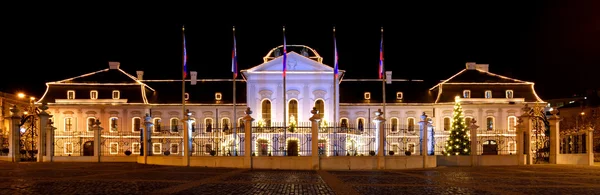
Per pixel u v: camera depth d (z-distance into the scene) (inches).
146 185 772.0
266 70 2544.3
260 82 2541.8
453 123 2080.5
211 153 1465.3
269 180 874.8
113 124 2760.8
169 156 1339.8
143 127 1481.3
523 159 1530.5
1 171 1049.5
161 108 2837.1
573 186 808.3
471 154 1475.1
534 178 956.6
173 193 679.7
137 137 2511.1
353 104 2891.2
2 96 2979.8
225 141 1732.3
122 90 2807.6
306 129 1957.4
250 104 2532.0
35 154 1653.5
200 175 968.9
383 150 1227.2
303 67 2551.7
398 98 2925.7
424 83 3036.4
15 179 852.0
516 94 2817.4
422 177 963.3
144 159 1448.1
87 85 2797.7
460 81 2871.6
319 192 711.1
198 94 2898.6
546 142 1652.3
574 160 1555.1
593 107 3545.8
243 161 1213.1
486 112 2785.4
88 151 2527.1
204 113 2849.4
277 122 2429.9
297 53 2566.4
